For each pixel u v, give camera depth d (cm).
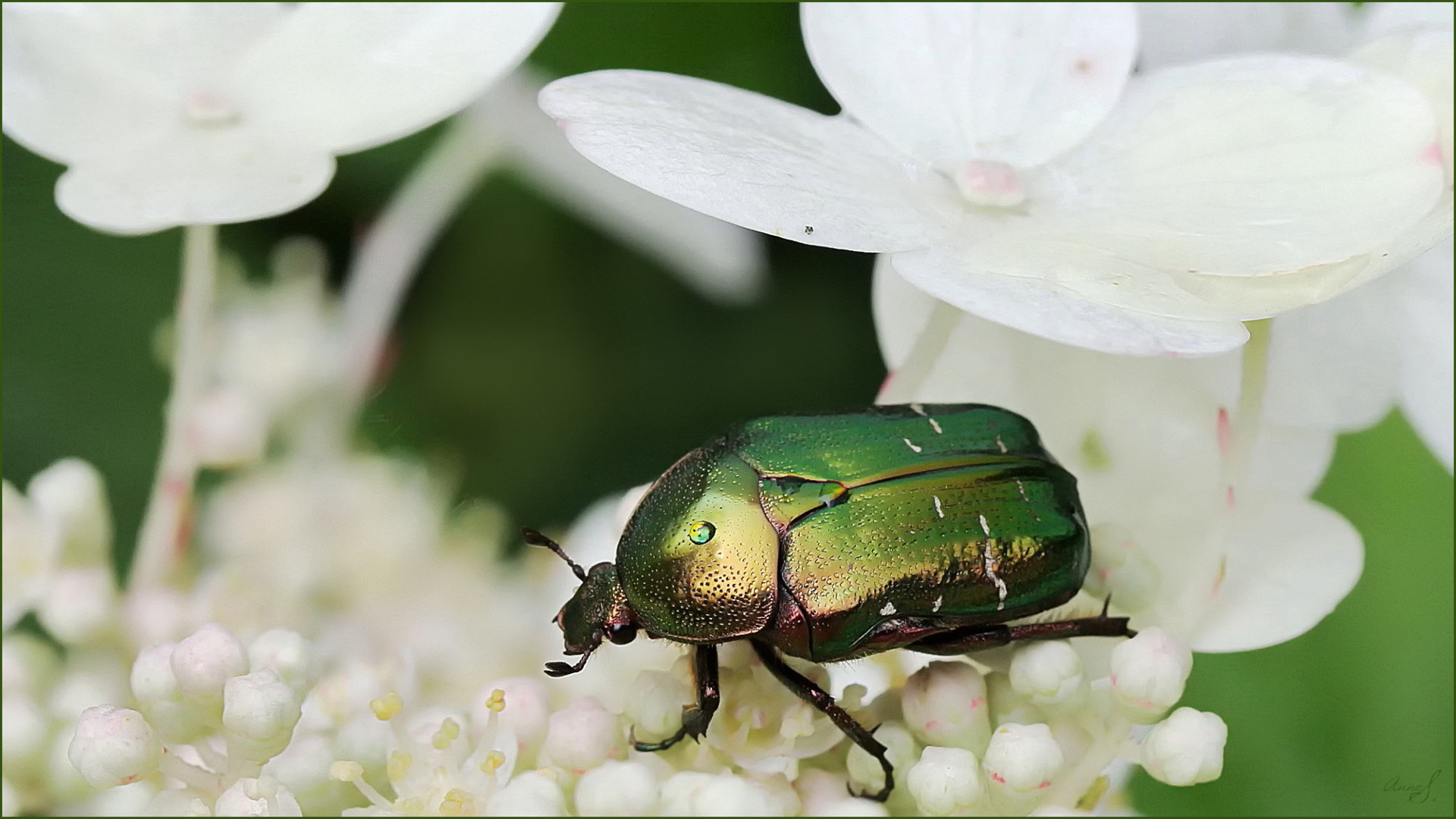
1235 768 16
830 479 14
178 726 14
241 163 14
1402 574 16
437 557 18
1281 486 15
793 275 19
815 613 14
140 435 19
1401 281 15
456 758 14
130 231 14
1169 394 15
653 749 14
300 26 15
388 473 18
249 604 16
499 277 19
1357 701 16
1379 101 14
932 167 14
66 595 15
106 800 14
